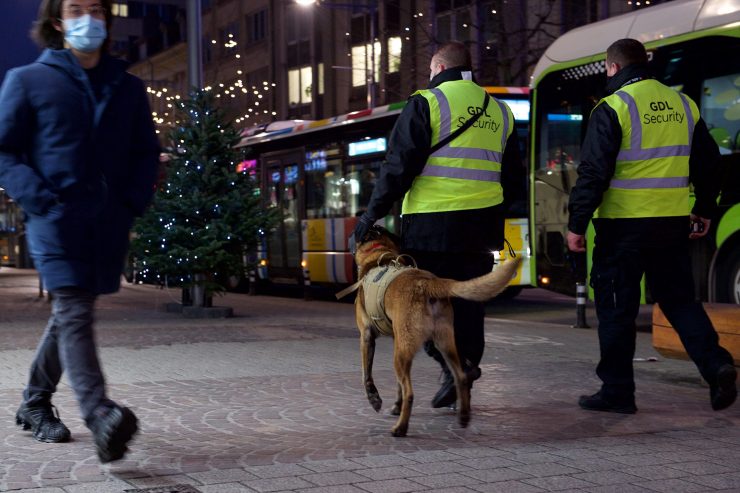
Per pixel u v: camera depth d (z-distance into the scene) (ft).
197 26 51.83
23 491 13.93
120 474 15.07
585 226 20.70
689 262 21.16
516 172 21.29
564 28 103.24
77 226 14.99
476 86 20.56
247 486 14.37
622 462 16.17
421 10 127.85
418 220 20.18
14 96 15.03
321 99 168.35
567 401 22.59
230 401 22.49
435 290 17.80
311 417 20.42
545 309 55.83
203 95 49.65
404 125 19.71
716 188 21.88
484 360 30.76
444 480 14.85
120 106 15.69
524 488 14.46
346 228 60.23
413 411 21.15
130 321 45.85
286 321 45.80
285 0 177.37
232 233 48.11
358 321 19.89
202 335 38.17
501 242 20.97
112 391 23.98
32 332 39.93
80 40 15.08
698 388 24.86
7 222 148.25
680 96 21.40
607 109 20.65
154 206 48.26
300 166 66.64
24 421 17.66
